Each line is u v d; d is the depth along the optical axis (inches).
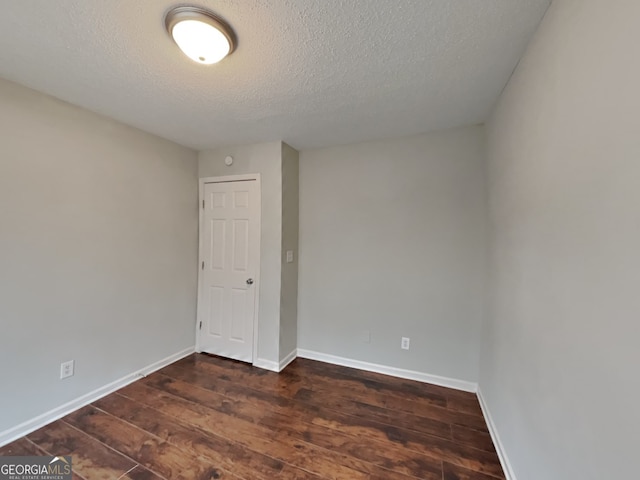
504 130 70.1
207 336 121.7
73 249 81.7
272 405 86.0
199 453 66.4
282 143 109.2
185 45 51.7
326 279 116.7
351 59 59.3
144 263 102.3
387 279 106.8
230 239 118.1
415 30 50.8
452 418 80.9
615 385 29.4
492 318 79.5
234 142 112.0
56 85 70.8
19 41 54.2
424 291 101.4
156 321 107.2
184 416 80.0
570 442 38.0
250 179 114.0
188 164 119.0
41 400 75.0
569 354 38.6
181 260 116.9
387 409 84.7
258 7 45.6
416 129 97.4
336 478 60.1
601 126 32.1
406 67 62.2
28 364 72.5
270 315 110.1
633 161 27.1
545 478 44.9
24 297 71.7
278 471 61.6
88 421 77.2
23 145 71.1
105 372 90.3
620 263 28.9
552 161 44.2
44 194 75.2
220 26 48.9
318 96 75.1
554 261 43.2
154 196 105.3
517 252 59.5
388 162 106.3
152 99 77.5
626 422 27.8
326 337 117.1
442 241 98.9
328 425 77.1
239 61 60.2
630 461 27.1
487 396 81.3
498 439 68.5
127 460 64.0
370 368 109.5
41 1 44.6
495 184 78.4
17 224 70.3
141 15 47.7
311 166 119.0
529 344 52.1
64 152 79.2
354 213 111.8
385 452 67.7
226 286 119.1
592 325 33.6
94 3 45.1
